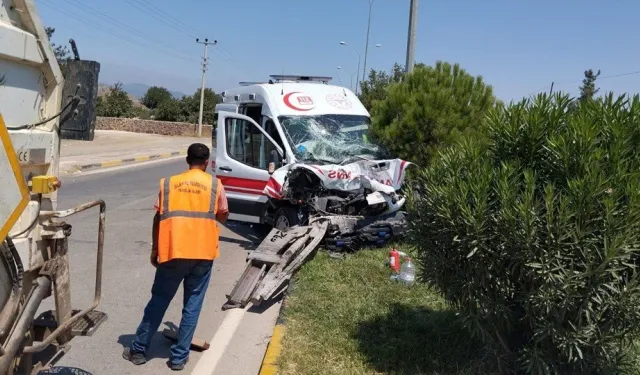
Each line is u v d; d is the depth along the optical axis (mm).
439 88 9500
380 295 6012
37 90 3104
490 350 4055
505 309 3764
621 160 3395
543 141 3760
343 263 7211
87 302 5957
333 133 9133
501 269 3717
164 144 32656
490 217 3656
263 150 8883
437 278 4074
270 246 7074
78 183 15133
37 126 3100
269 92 9250
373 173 8414
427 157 9188
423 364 4457
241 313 5926
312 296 6000
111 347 4926
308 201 8180
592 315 3443
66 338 3354
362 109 10031
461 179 3848
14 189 2609
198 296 4586
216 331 5438
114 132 41688
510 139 3918
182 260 4434
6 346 2686
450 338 4785
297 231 7480
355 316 5434
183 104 52500
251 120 8961
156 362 4688
